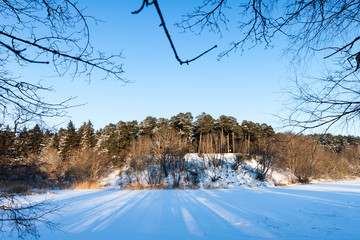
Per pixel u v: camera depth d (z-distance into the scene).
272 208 15.80
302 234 9.77
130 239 9.48
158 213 14.36
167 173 36.22
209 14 1.89
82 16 1.96
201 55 1.37
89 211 15.16
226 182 34.28
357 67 2.30
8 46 1.62
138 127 55.03
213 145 42.31
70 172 35.69
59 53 1.92
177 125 49.81
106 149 47.16
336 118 2.42
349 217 12.81
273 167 34.22
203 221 12.20
